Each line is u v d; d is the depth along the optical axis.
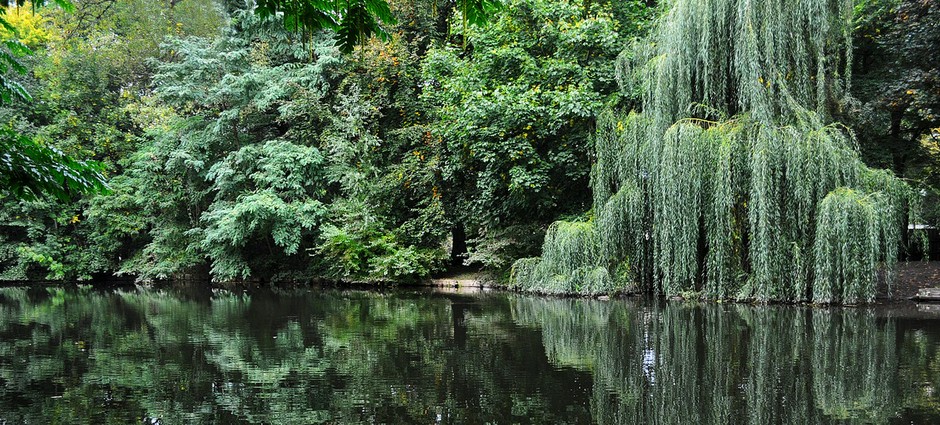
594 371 6.29
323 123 21.17
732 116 12.02
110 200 22.75
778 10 11.36
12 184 3.02
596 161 14.73
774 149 10.96
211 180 22.70
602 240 13.08
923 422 4.48
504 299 14.20
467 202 18.33
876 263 10.59
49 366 7.04
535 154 15.16
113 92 25.66
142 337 9.11
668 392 5.43
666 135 11.77
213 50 21.62
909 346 7.23
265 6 2.73
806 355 6.83
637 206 12.74
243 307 13.47
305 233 20.94
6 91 3.64
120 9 24.00
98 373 6.64
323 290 18.55
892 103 14.30
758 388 5.49
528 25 16.16
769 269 11.01
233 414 5.04
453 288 18.20
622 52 13.91
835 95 12.10
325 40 21.47
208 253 22.14
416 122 20.52
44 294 18.44
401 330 9.34
